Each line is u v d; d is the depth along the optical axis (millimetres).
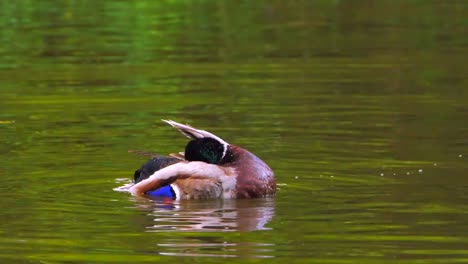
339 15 26953
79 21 25891
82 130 15078
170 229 10258
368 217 10656
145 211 10961
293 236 10008
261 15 26984
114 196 11625
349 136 14531
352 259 9258
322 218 10656
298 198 11547
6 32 24469
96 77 19312
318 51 21953
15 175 12531
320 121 15508
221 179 11578
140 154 12812
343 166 12930
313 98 17219
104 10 27469
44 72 19922
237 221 10578
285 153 13586
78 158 13414
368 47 22328
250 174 11648
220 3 28859
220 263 9148
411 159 13195
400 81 18703
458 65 20219
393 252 9445
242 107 16516
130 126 15320
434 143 14055
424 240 9812
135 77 19281
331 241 9812
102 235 10062
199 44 22938
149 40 23469
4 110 16500
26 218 10656
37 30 24688
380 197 11469
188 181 11578
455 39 23297
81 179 12375
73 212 10898
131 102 17062
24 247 9672
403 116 15812
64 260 9281
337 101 16938
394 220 10531
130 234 10086
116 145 14172
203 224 10461
